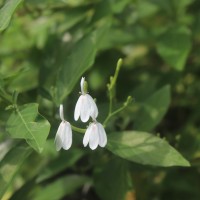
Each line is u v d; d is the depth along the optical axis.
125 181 0.60
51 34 0.70
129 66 0.79
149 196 0.70
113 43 0.72
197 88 0.78
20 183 0.77
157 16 0.78
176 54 0.65
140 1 0.77
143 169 0.64
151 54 0.81
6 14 0.51
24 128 0.49
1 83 0.54
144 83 0.68
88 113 0.51
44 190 0.64
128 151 0.53
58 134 0.51
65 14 0.70
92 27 0.69
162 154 0.53
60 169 0.64
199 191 0.71
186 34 0.66
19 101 0.58
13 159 0.53
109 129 0.59
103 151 0.65
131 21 0.76
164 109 0.61
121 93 0.75
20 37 0.78
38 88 0.62
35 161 0.70
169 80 0.73
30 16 0.72
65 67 0.57
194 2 0.78
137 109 0.65
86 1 0.72
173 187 0.71
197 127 0.72
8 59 0.79
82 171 0.69
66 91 0.57
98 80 0.75
